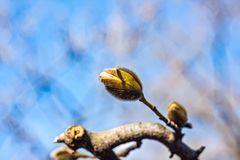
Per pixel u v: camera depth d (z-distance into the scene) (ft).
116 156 1.10
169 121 1.11
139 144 1.12
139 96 1.11
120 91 1.11
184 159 1.14
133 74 1.12
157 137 1.11
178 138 1.11
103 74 1.11
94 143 1.08
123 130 1.09
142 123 1.11
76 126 1.08
